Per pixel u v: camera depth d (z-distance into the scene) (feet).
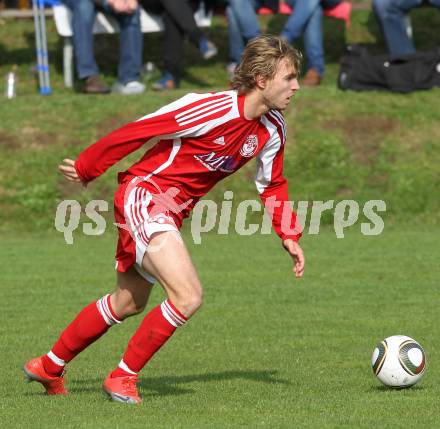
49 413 59.06
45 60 186.19
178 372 73.92
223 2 184.24
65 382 70.59
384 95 177.58
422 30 216.13
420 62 179.22
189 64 203.62
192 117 59.52
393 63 179.52
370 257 130.31
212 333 89.40
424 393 64.85
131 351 61.41
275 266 125.49
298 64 59.88
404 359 65.31
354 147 167.43
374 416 57.67
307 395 64.28
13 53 207.00
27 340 86.58
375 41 213.87
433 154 166.61
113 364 77.61
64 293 109.50
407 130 170.50
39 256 134.31
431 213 158.30
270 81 59.26
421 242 141.18
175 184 61.21
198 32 179.83
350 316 95.86
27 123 168.86
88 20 179.32
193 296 59.52
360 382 69.00
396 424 55.57
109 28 183.83
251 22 181.78
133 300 63.00
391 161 165.37
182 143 60.64
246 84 59.62
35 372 64.54
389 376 65.36
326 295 106.73
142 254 60.13
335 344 83.71
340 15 187.32
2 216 155.94
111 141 60.34
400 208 158.81
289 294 107.65
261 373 72.69
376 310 98.53
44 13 203.62
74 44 181.16
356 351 80.79
